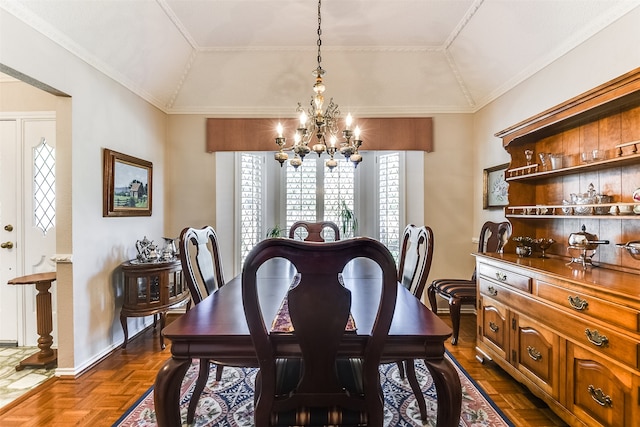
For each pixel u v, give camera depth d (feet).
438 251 11.60
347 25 8.79
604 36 6.16
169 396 3.66
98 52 7.62
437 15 8.32
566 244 7.04
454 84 10.90
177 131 11.51
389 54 10.04
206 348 3.69
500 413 5.71
